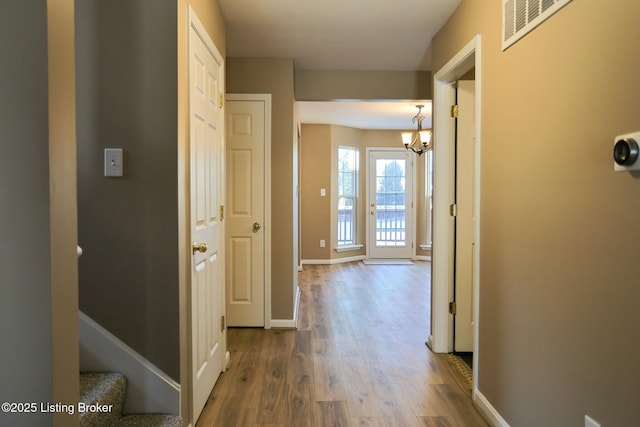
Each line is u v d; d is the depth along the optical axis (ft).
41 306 3.09
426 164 24.89
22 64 3.05
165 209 5.68
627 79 3.85
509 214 6.18
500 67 6.46
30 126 3.06
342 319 12.75
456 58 8.38
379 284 18.02
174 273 5.72
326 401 7.47
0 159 3.06
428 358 9.53
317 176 23.18
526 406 5.68
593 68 4.32
